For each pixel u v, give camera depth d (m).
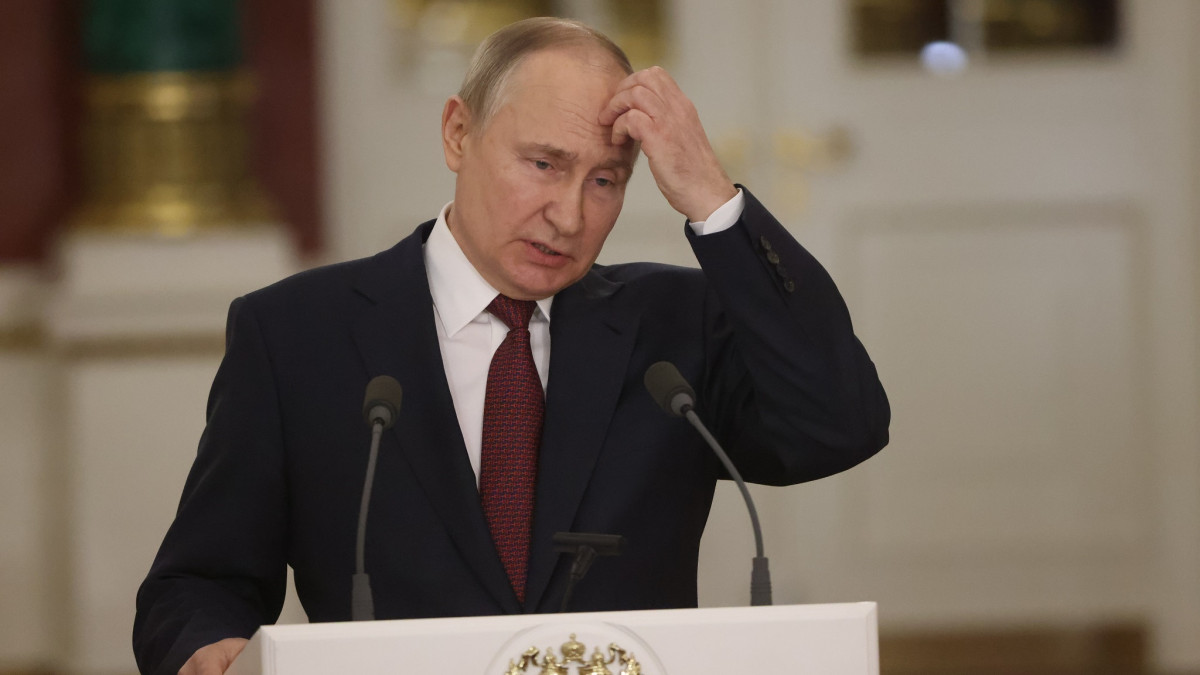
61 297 16.50
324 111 17.61
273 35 17.34
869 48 17.91
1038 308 17.92
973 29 17.86
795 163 17.89
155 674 6.84
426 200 17.73
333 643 4.98
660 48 17.86
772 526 17.80
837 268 17.94
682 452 7.41
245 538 7.18
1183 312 17.91
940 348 17.94
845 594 17.84
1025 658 17.94
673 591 7.29
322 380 7.27
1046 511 17.92
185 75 16.66
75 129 17.12
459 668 5.04
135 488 16.34
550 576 6.96
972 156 17.88
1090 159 17.88
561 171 7.04
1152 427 17.91
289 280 7.62
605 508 7.13
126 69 16.64
